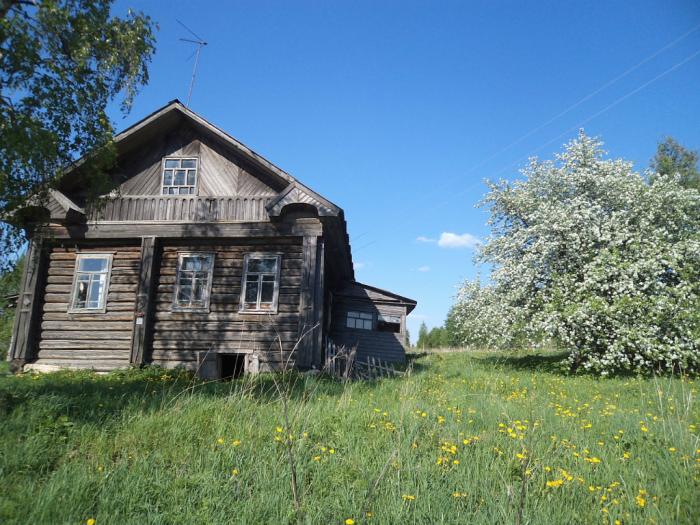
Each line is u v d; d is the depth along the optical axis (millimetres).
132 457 5512
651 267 15766
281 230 15305
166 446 5789
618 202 18328
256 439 5977
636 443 6281
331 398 8680
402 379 12664
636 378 14703
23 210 11125
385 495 4562
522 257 18953
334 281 22859
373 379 12977
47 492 4410
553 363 17547
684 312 15242
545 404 9367
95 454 5562
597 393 11633
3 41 9227
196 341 15133
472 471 5211
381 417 7125
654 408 9172
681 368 15156
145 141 16469
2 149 9125
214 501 4383
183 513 4230
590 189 19312
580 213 17469
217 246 15812
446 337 56062
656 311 15234
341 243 17547
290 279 15344
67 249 16109
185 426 6367
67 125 10336
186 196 15867
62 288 15836
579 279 17578
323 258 15172
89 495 4531
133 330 15031
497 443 6094
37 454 5379
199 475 4859
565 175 19578
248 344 14945
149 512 4191
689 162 38531
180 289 15594
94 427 6270
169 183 16203
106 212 15875
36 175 10320
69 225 15766
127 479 4785
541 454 5746
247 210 15656
